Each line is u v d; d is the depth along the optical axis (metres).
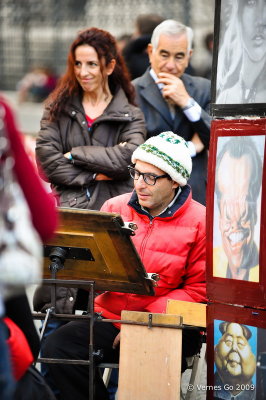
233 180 9.08
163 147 9.86
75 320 9.27
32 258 6.38
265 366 8.88
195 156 13.63
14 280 6.28
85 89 12.46
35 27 41.59
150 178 9.89
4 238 6.28
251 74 9.01
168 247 10.06
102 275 9.45
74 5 40.47
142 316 9.24
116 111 12.49
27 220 6.45
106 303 10.30
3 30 42.06
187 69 17.83
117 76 12.79
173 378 9.17
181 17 37.34
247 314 9.01
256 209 8.84
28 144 15.52
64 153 12.55
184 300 10.09
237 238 9.03
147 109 13.82
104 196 12.39
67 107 12.52
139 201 10.08
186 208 10.16
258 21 8.96
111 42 12.58
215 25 9.39
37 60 41.75
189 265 10.17
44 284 9.25
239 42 9.15
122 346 9.27
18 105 39.72
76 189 12.40
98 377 9.99
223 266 9.18
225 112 9.25
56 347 9.95
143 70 18.27
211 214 9.30
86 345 10.02
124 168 12.23
